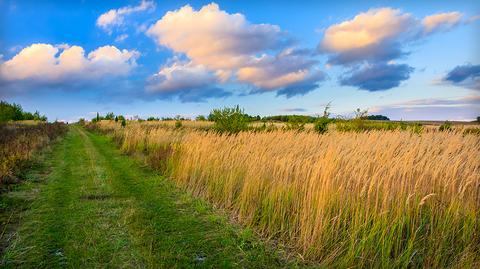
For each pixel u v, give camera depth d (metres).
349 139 11.27
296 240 5.78
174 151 13.25
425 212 5.50
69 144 24.33
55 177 11.53
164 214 7.43
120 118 54.53
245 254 5.35
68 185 10.30
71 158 16.53
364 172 6.04
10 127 34.94
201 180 9.68
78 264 4.97
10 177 10.43
